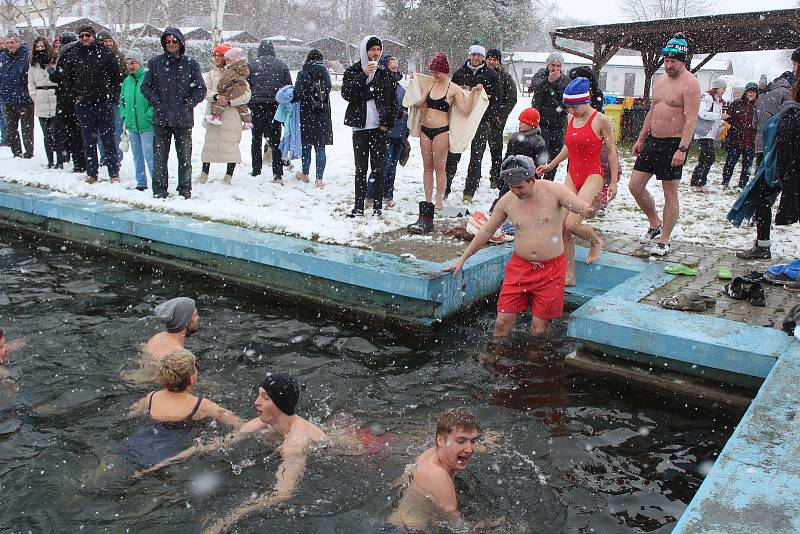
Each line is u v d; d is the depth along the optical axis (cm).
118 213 848
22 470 385
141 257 816
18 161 1223
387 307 650
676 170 704
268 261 712
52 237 912
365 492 371
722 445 442
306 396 491
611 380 535
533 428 454
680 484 396
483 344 598
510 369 547
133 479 379
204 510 354
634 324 527
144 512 352
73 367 516
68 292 700
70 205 883
